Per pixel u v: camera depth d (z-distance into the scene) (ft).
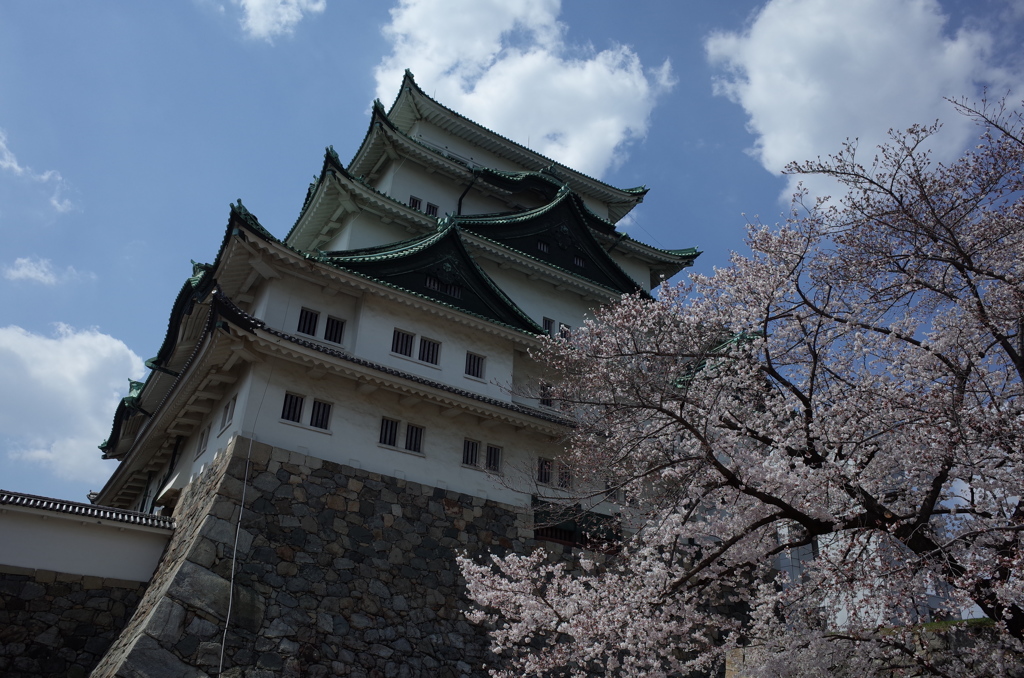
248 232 73.67
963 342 44.68
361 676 61.11
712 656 52.37
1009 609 38.99
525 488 81.87
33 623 61.05
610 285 121.80
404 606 66.95
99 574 65.62
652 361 50.83
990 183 44.98
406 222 106.52
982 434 39.65
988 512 41.37
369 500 70.74
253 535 62.59
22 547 63.36
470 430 81.87
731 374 53.06
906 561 40.24
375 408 76.38
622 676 53.11
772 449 47.80
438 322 87.76
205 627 55.93
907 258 46.65
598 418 53.57
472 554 74.13
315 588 63.21
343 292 82.74
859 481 45.21
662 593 44.88
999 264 45.80
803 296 47.78
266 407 69.56
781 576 51.60
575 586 52.95
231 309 66.49
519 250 112.98
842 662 47.75
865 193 46.21
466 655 67.56
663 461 51.47
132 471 99.25
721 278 53.98
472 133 132.46
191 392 76.79
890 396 41.86
